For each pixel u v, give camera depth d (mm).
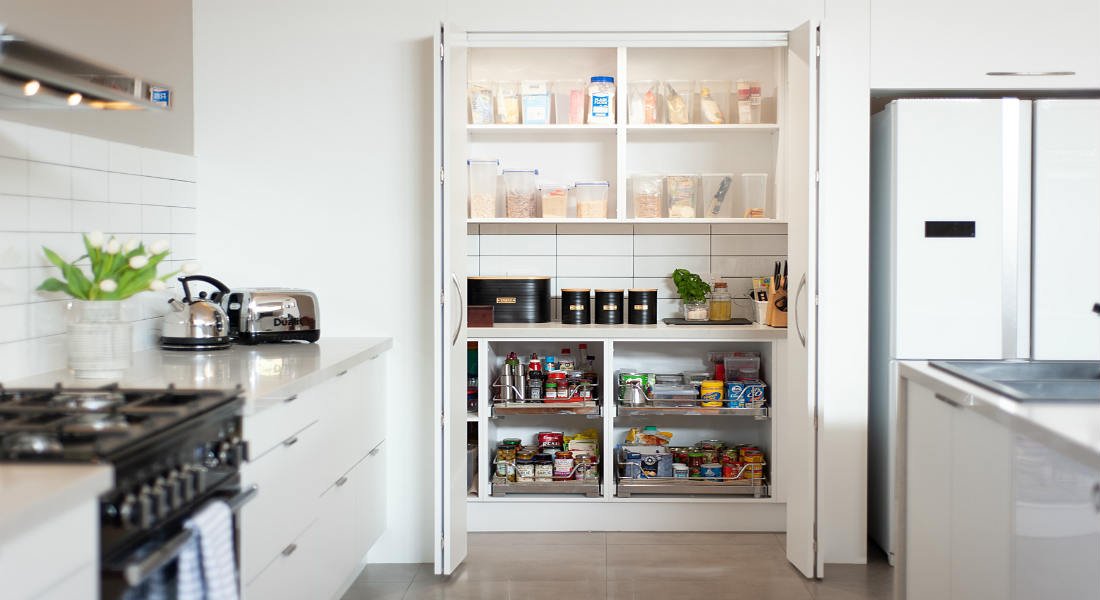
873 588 3465
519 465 4168
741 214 4453
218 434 2133
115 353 2559
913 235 3635
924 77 3703
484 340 4059
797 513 3652
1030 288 3658
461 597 3359
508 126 4227
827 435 3754
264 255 3686
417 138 3662
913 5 3693
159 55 3346
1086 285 3635
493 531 4148
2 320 2477
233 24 3645
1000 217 3621
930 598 2635
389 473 3734
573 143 4527
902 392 2836
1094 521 1781
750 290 4543
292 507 2598
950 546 2484
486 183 4238
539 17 3734
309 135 3668
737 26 3732
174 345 3139
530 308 4230
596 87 4223
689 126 4211
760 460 4160
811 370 3506
